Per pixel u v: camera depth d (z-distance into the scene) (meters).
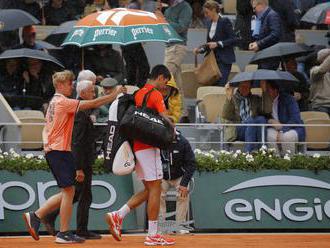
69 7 61.28
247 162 45.41
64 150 38.22
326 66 52.78
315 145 49.62
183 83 57.25
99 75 55.16
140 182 44.91
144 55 55.78
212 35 55.41
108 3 62.00
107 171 44.44
